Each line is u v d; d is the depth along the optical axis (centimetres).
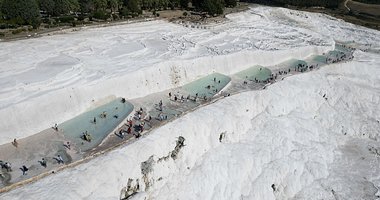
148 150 5375
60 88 6053
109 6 11038
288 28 12200
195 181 5759
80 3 10425
